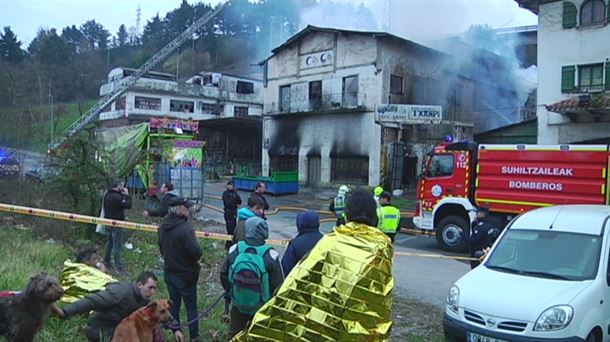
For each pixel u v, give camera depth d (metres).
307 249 4.47
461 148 13.55
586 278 5.96
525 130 22.73
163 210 9.75
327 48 31.25
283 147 33.62
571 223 6.78
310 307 3.47
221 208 20.67
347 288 3.41
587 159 11.62
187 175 18.06
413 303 8.26
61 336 5.08
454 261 12.03
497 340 5.50
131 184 17.89
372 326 3.39
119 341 3.93
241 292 4.34
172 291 5.44
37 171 12.46
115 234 8.64
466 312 5.85
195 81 58.16
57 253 8.31
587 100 19.36
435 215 13.89
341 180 30.22
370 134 28.84
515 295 5.72
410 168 29.75
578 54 21.05
